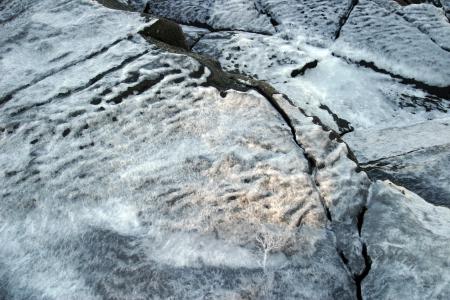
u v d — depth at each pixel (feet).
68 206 6.95
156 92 8.47
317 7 13.64
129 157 7.57
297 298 6.20
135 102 8.29
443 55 12.34
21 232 6.69
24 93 8.46
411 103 11.72
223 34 12.85
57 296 5.99
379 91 11.91
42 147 7.67
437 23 13.12
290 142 7.92
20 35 9.64
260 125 8.08
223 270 6.30
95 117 8.04
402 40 12.64
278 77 11.70
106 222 6.74
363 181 7.70
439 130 10.63
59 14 10.18
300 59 12.08
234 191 7.18
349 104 11.51
